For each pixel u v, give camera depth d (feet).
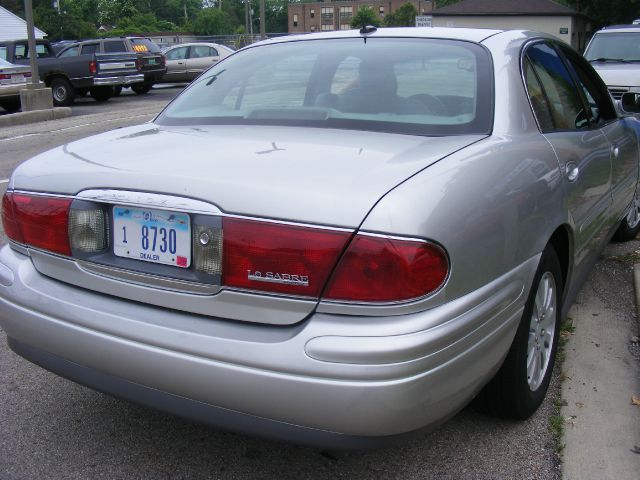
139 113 53.88
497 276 7.63
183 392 7.19
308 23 309.01
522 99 9.50
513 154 8.43
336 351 6.46
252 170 7.33
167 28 271.49
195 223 7.13
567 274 10.63
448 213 6.84
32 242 8.44
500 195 7.70
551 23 137.59
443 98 9.23
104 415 10.05
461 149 7.95
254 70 10.98
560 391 10.31
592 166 11.18
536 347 9.52
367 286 6.50
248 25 143.23
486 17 141.79
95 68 63.67
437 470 8.63
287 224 6.69
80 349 7.82
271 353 6.68
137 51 69.46
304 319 6.77
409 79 9.70
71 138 39.52
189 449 9.21
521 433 9.36
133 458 9.01
